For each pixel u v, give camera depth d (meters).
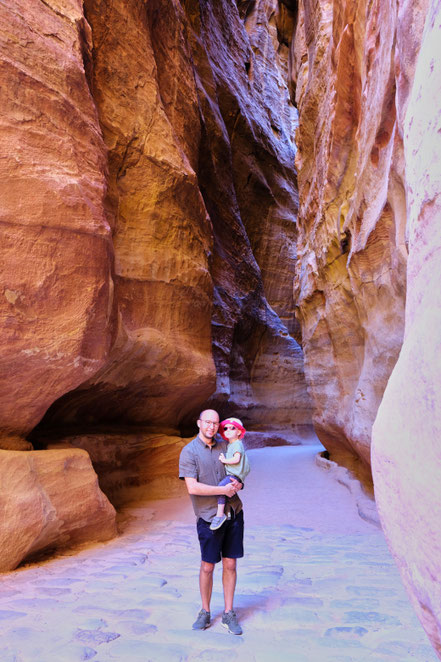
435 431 1.10
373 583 4.42
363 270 7.74
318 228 11.82
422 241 1.34
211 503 3.52
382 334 7.54
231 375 20.67
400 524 1.29
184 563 5.32
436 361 1.11
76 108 6.66
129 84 9.53
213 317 17.53
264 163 27.44
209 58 21.75
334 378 11.49
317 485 11.09
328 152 10.32
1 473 5.38
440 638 1.18
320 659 2.81
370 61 7.30
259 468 13.71
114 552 5.91
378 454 1.46
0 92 5.71
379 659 2.79
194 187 10.91
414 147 1.48
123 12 9.54
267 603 3.88
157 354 9.52
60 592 4.21
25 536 5.27
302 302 13.80
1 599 4.01
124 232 9.29
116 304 7.58
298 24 18.84
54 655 2.87
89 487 6.37
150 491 9.94
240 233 21.34
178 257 10.19
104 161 7.19
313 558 5.56
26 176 5.67
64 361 5.84
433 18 1.42
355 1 8.39
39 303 5.63
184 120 12.17
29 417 6.11
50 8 6.87
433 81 1.31
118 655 2.89
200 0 20.02
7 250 5.43
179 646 3.03
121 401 10.02
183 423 12.91
